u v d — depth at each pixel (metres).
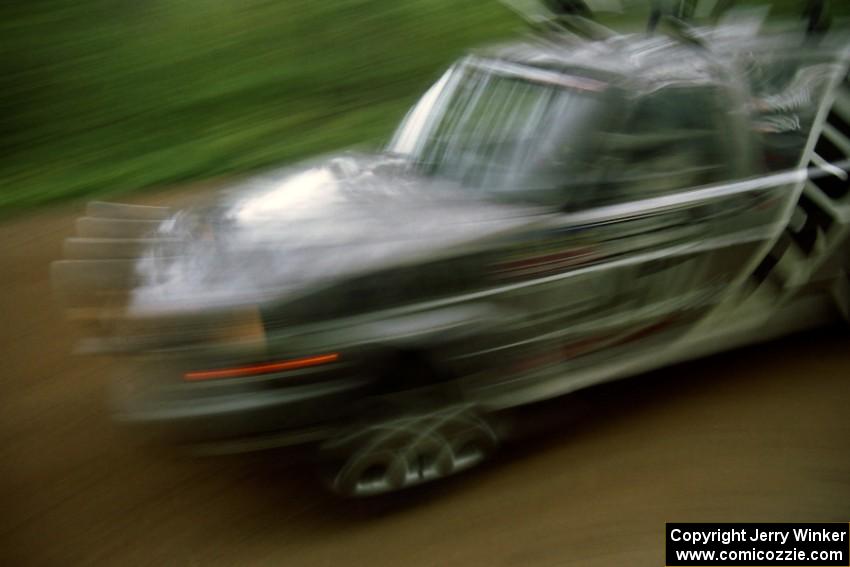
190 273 3.01
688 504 3.09
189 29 11.76
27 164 8.61
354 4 12.47
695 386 3.78
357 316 2.76
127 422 2.78
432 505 3.12
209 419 2.70
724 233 3.35
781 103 3.58
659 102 3.31
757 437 3.45
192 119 9.62
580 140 3.23
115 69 10.62
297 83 10.48
